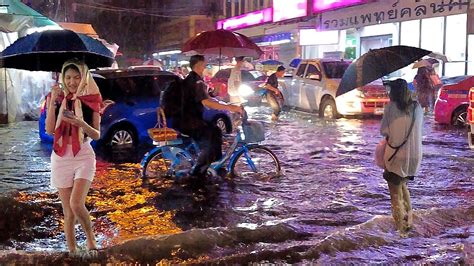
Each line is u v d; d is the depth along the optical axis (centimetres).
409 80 2473
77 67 518
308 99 2069
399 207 623
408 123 613
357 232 608
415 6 2128
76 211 518
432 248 588
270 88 1853
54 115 521
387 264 538
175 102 856
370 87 1900
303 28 3056
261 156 1144
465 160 1095
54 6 3578
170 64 5947
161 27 6266
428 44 2508
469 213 701
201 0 5731
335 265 534
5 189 821
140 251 540
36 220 680
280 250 556
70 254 525
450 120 1653
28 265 506
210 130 876
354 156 1157
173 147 895
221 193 818
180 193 815
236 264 532
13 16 1730
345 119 1927
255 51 1166
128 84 1275
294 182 900
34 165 1033
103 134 1229
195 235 576
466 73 2317
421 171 991
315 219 687
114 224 664
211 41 1038
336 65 2044
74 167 518
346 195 817
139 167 1018
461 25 2342
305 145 1313
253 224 642
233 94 1266
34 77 1967
